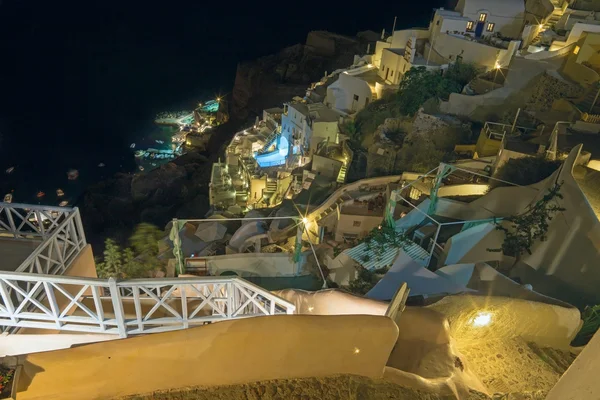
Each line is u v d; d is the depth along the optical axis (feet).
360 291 52.70
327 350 18.89
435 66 112.78
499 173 70.13
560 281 45.70
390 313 22.95
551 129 79.82
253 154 147.64
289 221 86.33
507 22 120.47
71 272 29.86
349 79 131.64
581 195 46.73
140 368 17.99
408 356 23.22
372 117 113.91
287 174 120.47
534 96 95.81
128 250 71.92
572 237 46.11
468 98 98.63
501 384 24.84
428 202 67.56
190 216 145.18
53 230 30.96
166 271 67.51
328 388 18.48
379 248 59.16
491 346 28.27
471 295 30.19
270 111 167.02
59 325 24.47
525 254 50.78
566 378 13.10
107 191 176.76
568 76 95.91
